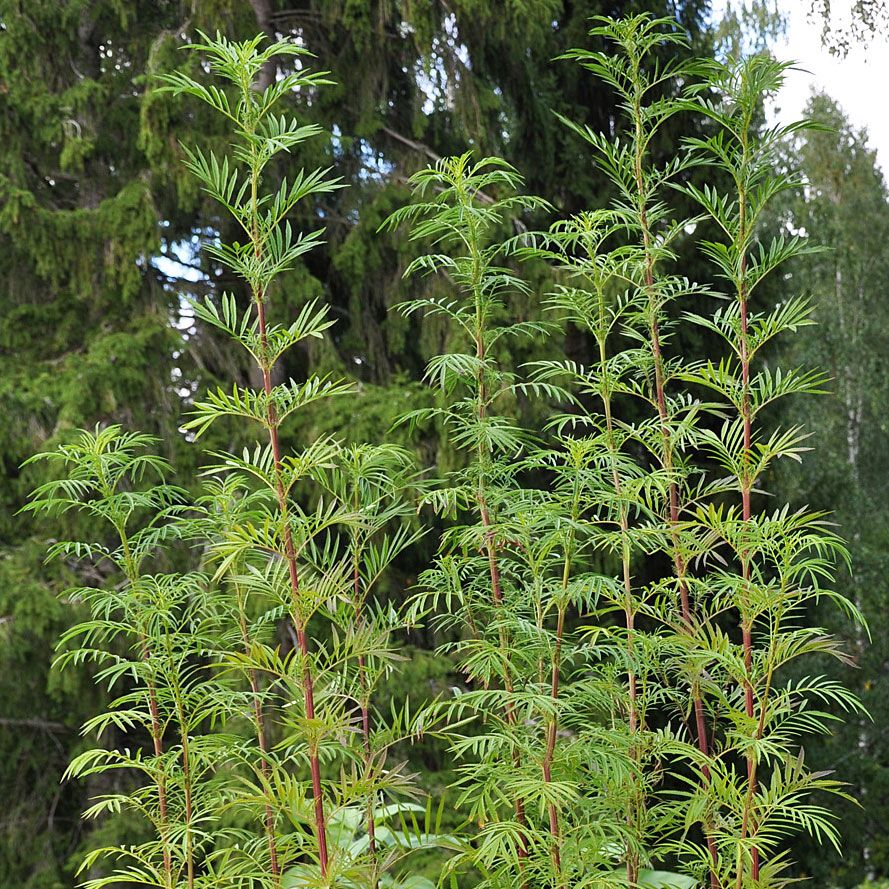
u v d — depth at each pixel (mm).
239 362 7219
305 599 2498
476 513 3369
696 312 7840
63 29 6824
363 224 7145
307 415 6555
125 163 6977
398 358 7551
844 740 11570
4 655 5973
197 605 3035
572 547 2693
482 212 2943
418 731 2900
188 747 2836
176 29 7223
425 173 3012
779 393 2809
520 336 6637
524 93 7895
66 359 6484
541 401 6656
